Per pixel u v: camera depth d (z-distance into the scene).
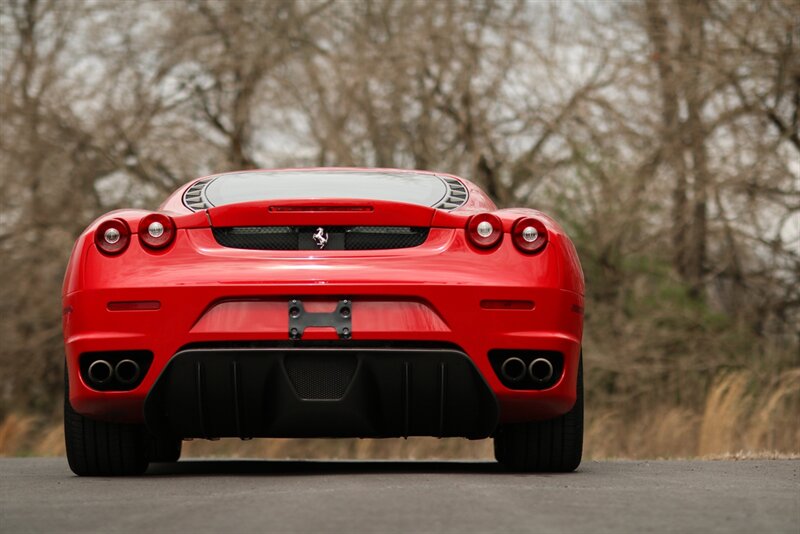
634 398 26.09
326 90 30.78
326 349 7.97
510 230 8.38
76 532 5.47
